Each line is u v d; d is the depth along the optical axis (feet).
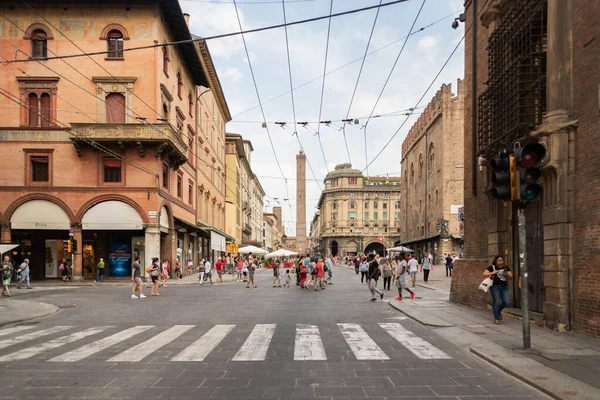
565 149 31.48
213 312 45.93
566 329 31.09
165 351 26.81
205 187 147.23
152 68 94.53
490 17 44.78
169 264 105.40
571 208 31.17
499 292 35.65
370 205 343.26
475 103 49.32
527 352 25.04
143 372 22.08
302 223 268.41
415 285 82.69
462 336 30.71
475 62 49.29
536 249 37.11
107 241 102.06
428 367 22.89
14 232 101.09
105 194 94.07
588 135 29.84
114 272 101.40
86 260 101.19
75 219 93.76
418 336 31.60
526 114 34.45
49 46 94.27
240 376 21.26
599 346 26.40
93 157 94.84
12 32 93.86
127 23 94.79
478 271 46.01
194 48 112.78
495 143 39.83
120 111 94.68
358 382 20.24
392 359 24.61
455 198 151.02
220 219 179.11
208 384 19.99
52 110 94.12
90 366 23.34
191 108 128.88
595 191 28.91
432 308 46.03
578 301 30.37
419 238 182.29
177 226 111.24
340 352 26.35
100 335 32.60
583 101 30.37
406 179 218.18
